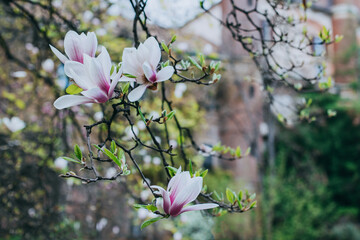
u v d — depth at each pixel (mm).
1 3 3232
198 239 5660
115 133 2674
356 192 12062
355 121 12305
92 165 1113
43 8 2904
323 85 2170
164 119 1207
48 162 3471
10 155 3617
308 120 2373
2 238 3574
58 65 3414
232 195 1420
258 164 9719
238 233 8648
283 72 2203
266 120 9258
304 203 9781
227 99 9750
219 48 6434
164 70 1033
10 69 4133
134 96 1031
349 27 14594
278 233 9195
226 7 4066
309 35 2299
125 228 4469
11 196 3668
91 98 954
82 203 3984
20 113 4137
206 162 10805
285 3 2150
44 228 3648
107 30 3541
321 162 12562
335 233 9992
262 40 2133
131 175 3502
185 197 986
